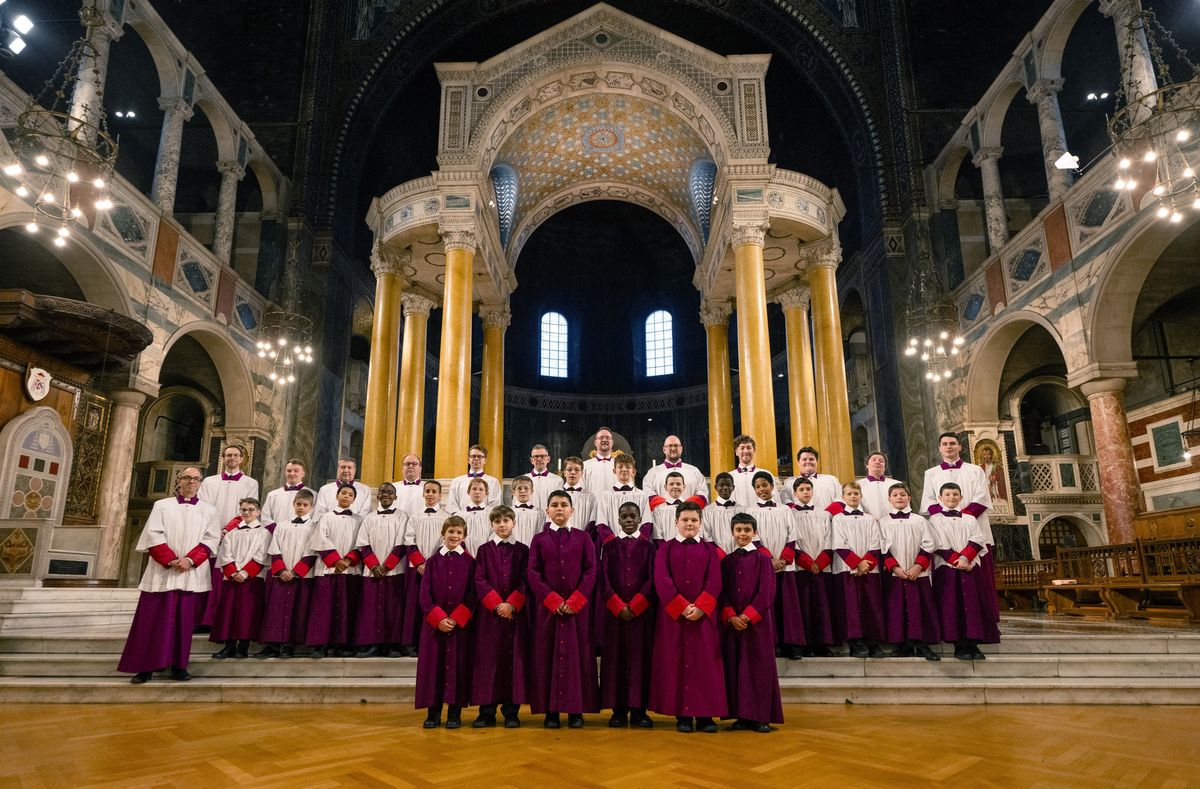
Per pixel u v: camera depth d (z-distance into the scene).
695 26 22.83
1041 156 19.45
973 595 6.81
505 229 18.64
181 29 19.52
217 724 5.18
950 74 19.62
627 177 18.97
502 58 15.30
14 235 11.59
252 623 7.31
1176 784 3.55
